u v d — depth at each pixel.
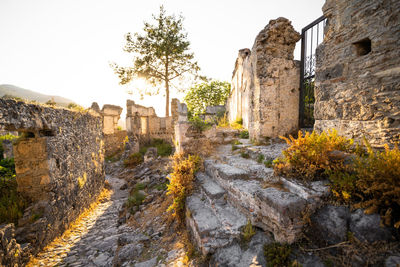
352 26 3.57
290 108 7.19
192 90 29.52
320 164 3.10
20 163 4.99
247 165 4.97
